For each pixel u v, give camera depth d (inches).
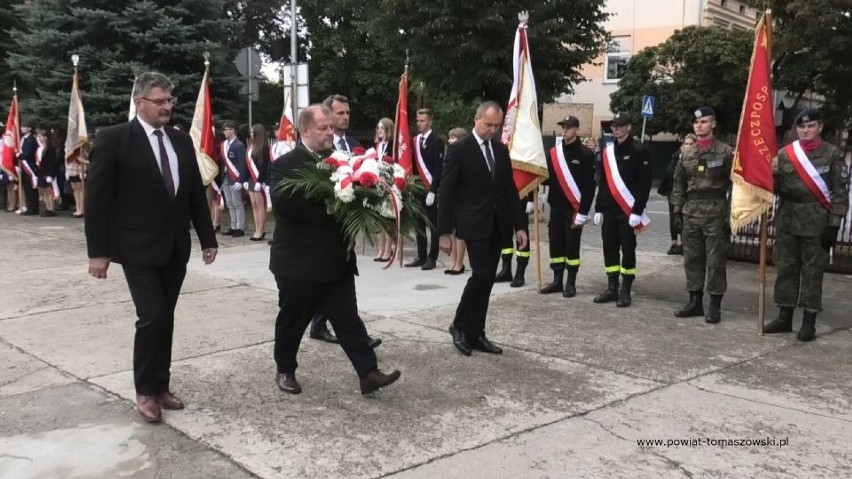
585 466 142.4
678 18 1120.8
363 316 262.5
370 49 1016.9
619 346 226.2
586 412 170.9
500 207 209.6
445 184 209.0
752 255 373.7
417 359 211.0
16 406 172.2
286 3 1016.2
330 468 140.3
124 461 143.3
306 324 179.6
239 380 191.6
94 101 583.5
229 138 468.1
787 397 182.2
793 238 237.5
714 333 244.1
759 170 233.9
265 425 161.5
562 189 292.8
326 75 1027.3
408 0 625.3
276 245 173.9
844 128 877.8
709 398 180.9
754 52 237.0
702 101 904.9
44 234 486.6
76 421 163.3
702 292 265.7
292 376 183.8
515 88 294.5
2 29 738.8
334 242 170.4
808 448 151.9
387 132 359.6
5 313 265.0
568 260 298.8
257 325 249.1
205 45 593.0
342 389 185.3
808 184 229.8
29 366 202.8
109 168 155.3
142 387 163.0
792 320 254.4
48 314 263.3
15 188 639.8
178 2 610.5
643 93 944.9
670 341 233.0
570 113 1144.8
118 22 577.3
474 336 217.6
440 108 973.8
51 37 591.2
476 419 165.9
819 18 749.3
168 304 169.8
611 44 970.7
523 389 186.2
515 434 157.6
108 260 157.8
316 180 163.0
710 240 255.8
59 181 601.9
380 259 382.0
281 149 439.2
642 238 473.4
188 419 164.7
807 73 831.7
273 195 167.9
